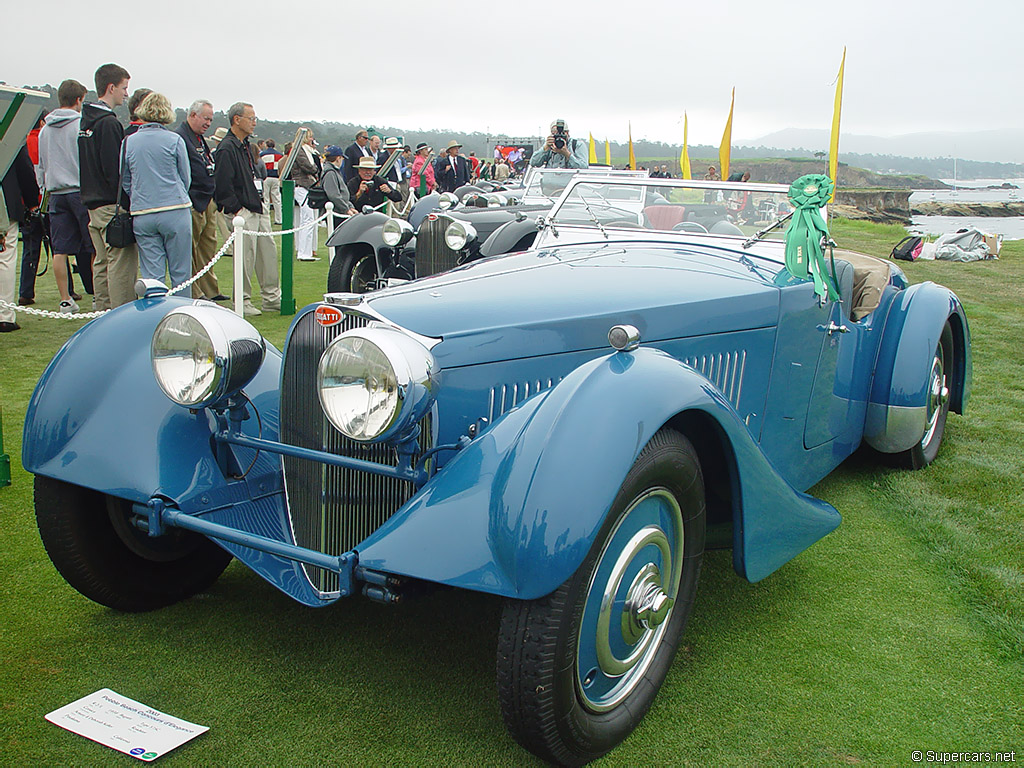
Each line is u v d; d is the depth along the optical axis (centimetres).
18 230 706
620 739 192
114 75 601
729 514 244
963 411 431
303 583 227
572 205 383
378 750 192
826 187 296
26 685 214
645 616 194
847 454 362
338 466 224
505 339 215
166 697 210
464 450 188
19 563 284
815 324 303
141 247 580
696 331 251
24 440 233
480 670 225
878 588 278
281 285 719
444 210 759
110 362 241
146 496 221
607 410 179
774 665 231
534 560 164
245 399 242
